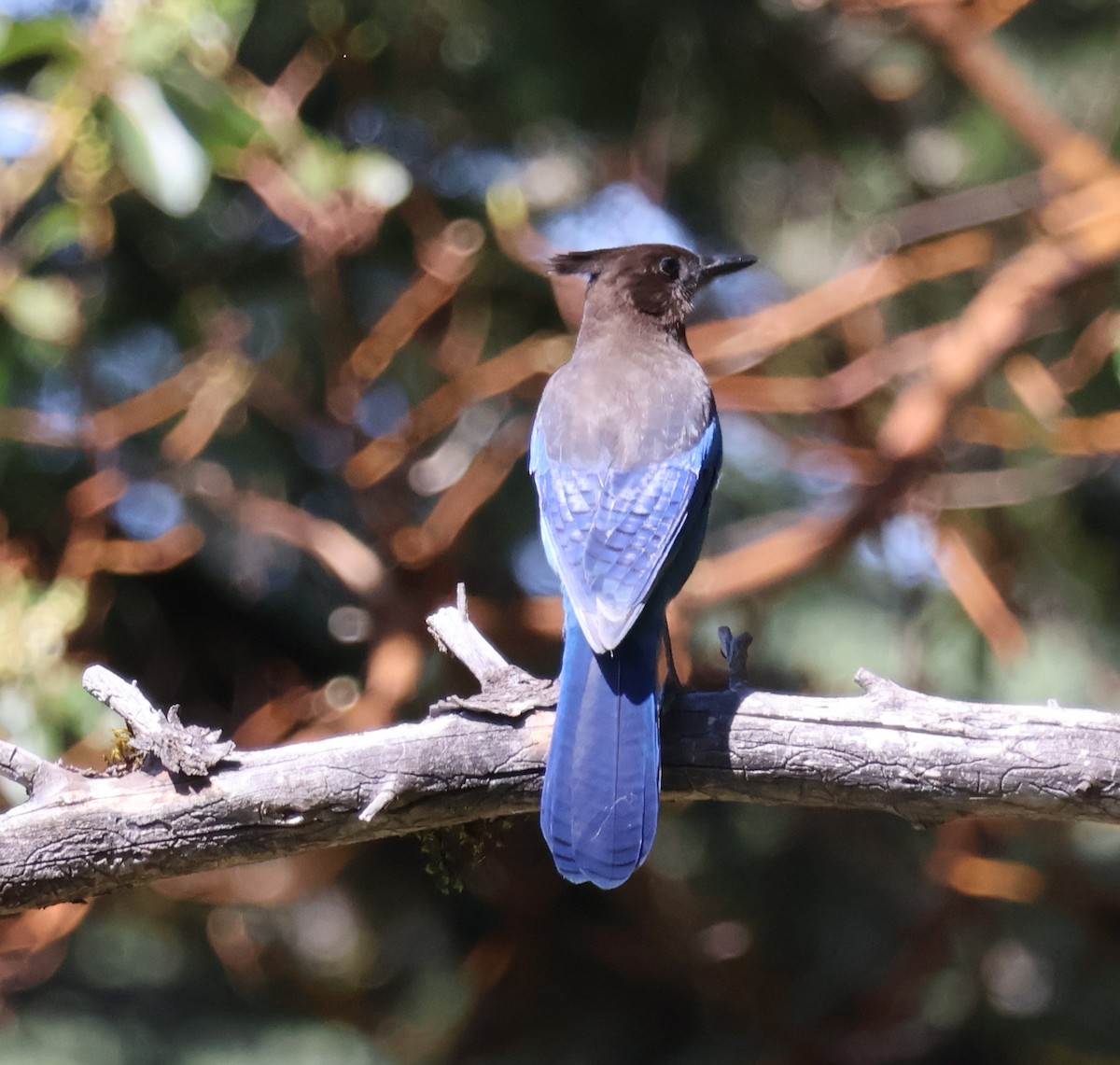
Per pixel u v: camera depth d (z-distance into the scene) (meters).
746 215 14.66
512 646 12.32
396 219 12.97
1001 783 6.40
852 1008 13.80
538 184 13.67
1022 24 13.95
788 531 12.16
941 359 12.00
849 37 14.12
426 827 6.87
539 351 11.95
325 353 12.30
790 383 12.23
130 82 9.94
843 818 13.90
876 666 13.51
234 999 13.76
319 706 12.05
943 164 14.46
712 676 12.69
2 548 11.41
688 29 13.43
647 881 13.54
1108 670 13.75
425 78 13.31
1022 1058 14.04
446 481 12.05
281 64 13.06
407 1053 13.66
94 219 11.02
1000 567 13.25
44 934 11.41
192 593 12.93
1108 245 12.07
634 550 7.87
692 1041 13.91
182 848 6.66
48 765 6.71
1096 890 13.53
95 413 11.57
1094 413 13.37
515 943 13.60
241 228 12.95
